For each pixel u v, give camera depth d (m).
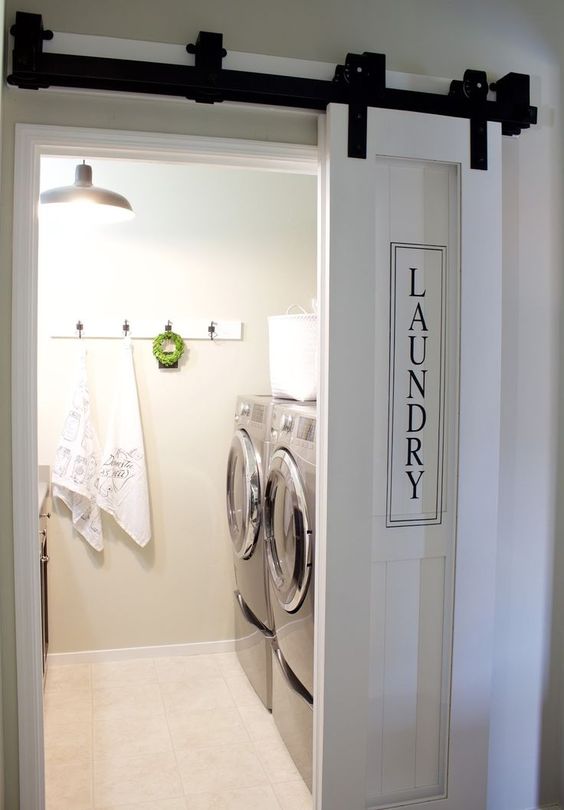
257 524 2.80
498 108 2.07
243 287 3.46
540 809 2.30
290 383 2.68
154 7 1.85
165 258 3.36
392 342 2.02
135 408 3.30
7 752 1.87
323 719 1.99
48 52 1.77
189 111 1.92
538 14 2.19
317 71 1.96
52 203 2.61
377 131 1.95
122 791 2.38
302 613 2.27
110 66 1.77
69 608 3.34
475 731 2.12
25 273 1.81
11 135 1.80
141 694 3.06
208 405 3.45
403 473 2.05
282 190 3.49
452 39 2.11
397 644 2.07
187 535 3.45
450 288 2.06
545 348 2.22
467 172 2.03
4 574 1.85
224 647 3.52
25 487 1.84
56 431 3.28
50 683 3.15
